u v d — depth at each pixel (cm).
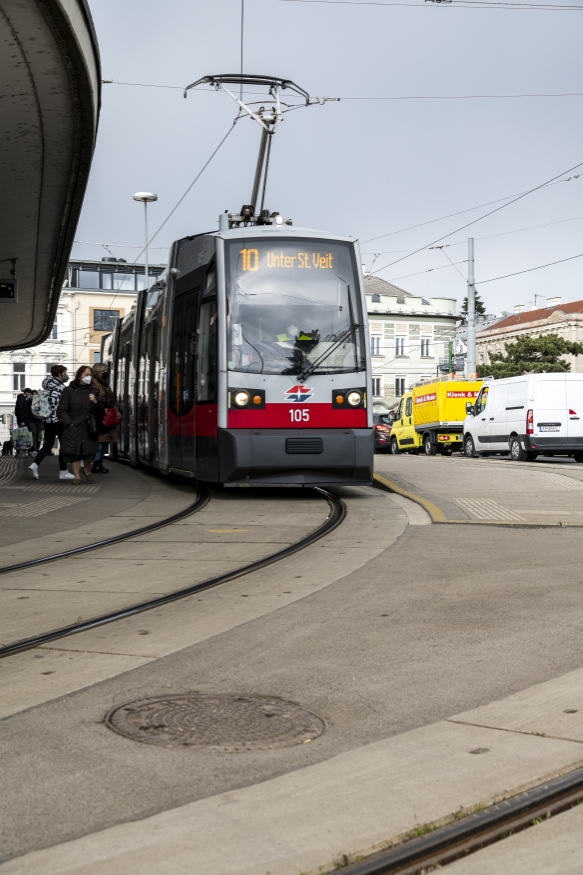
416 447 3691
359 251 1461
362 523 1162
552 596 723
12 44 935
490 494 1482
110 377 2748
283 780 368
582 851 315
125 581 800
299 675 521
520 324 9938
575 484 1652
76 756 400
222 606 697
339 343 1422
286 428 1392
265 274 1420
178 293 1619
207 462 1425
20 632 623
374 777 370
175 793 359
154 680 513
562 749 399
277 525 1148
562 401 2702
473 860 311
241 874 293
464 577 804
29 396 2855
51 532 1112
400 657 555
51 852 309
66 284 7400
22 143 1216
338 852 306
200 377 1465
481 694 484
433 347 7888
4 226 1652
